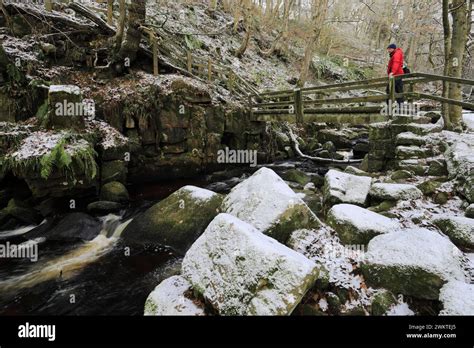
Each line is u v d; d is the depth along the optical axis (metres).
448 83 6.36
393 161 6.31
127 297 3.78
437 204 4.40
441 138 5.80
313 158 11.52
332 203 4.89
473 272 2.89
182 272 3.22
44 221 5.93
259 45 20.02
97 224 5.82
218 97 10.24
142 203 7.12
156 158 8.68
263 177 4.32
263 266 2.63
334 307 2.81
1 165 5.77
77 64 8.67
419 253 2.92
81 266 4.48
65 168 6.03
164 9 15.48
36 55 7.94
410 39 23.55
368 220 3.74
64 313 3.50
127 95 8.23
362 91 19.80
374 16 28.27
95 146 6.98
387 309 2.72
